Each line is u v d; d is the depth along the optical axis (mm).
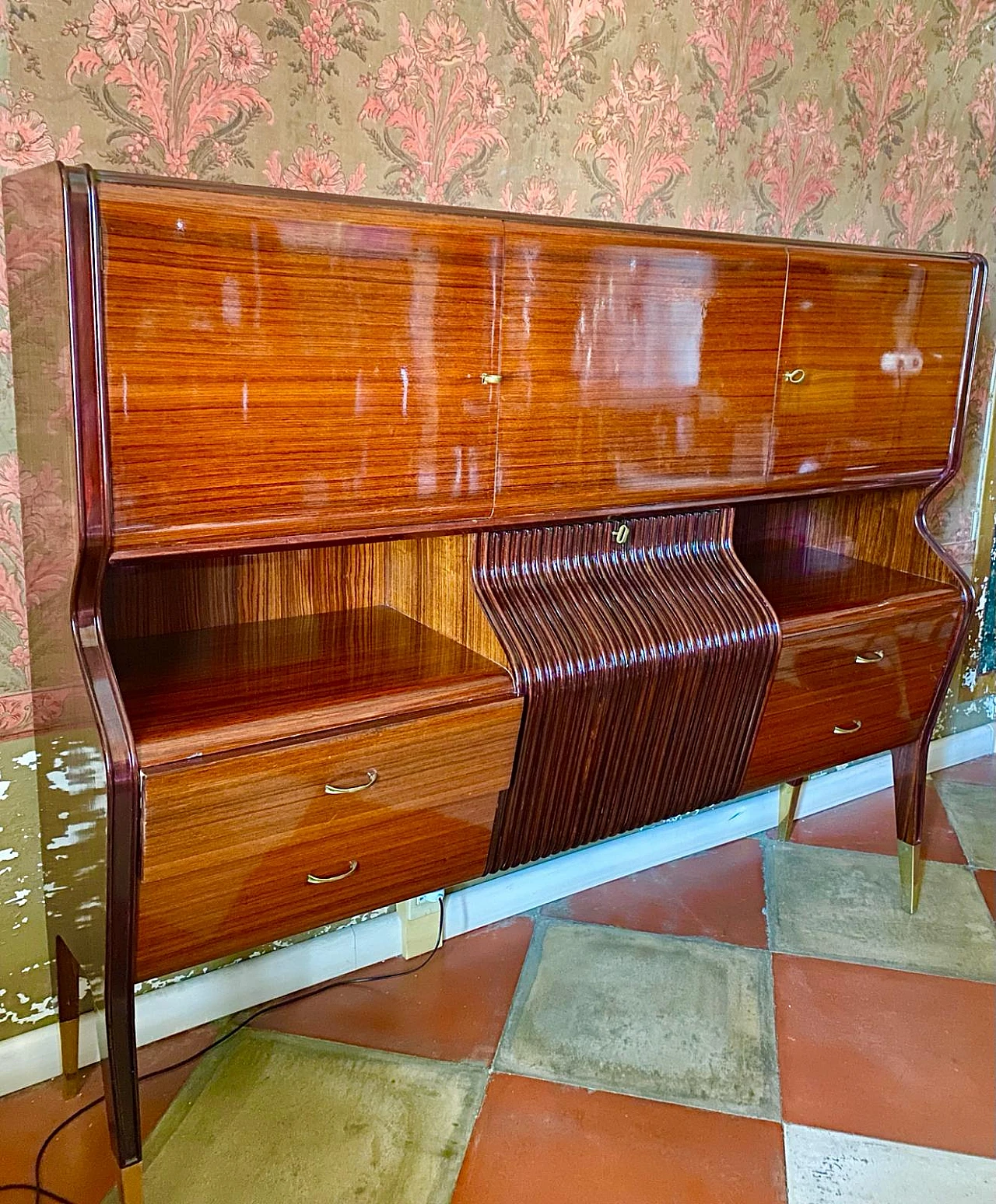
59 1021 1623
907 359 1896
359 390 1292
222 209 1136
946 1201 1499
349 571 1728
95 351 1083
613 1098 1681
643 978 1999
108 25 1378
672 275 1535
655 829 2422
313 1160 1534
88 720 1191
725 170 2123
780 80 2145
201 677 1408
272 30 1518
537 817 1656
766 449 1746
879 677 2016
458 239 1317
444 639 1605
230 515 1230
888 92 2328
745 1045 1821
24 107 1344
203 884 1280
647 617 1639
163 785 1176
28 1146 1543
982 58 2479
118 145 1424
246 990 1854
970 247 2623
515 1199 1477
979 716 3127
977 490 2848
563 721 1566
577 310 1452
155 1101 1637
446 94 1723
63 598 1247
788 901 2295
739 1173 1540
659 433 1601
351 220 1229
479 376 1390
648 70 1951
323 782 1319
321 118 1600
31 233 1203
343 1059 1748
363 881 1458
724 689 1763
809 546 2430
